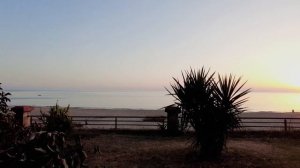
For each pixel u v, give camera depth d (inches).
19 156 170.9
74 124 615.2
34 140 176.1
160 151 503.5
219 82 460.1
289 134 675.4
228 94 453.7
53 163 171.3
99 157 458.9
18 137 219.8
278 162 435.2
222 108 450.6
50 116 585.0
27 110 641.0
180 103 467.2
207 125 454.3
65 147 182.4
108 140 602.9
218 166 414.9
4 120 222.1
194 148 513.0
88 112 2284.7
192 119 460.4
